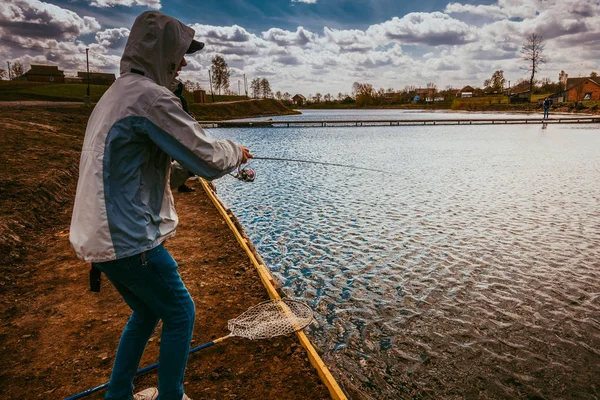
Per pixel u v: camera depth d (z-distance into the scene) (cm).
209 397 296
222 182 1653
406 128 5247
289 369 331
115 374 234
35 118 2159
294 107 19525
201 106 8319
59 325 391
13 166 976
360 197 1357
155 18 199
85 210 189
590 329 534
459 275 710
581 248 839
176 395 230
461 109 12000
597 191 1417
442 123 5966
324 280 698
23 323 394
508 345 500
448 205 1232
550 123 5841
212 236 681
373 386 423
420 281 689
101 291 465
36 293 457
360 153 2650
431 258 792
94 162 188
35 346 356
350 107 19350
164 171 212
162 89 195
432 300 621
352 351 486
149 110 189
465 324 548
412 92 19738
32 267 530
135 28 200
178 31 205
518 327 541
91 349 353
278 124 6103
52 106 3438
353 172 1906
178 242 647
